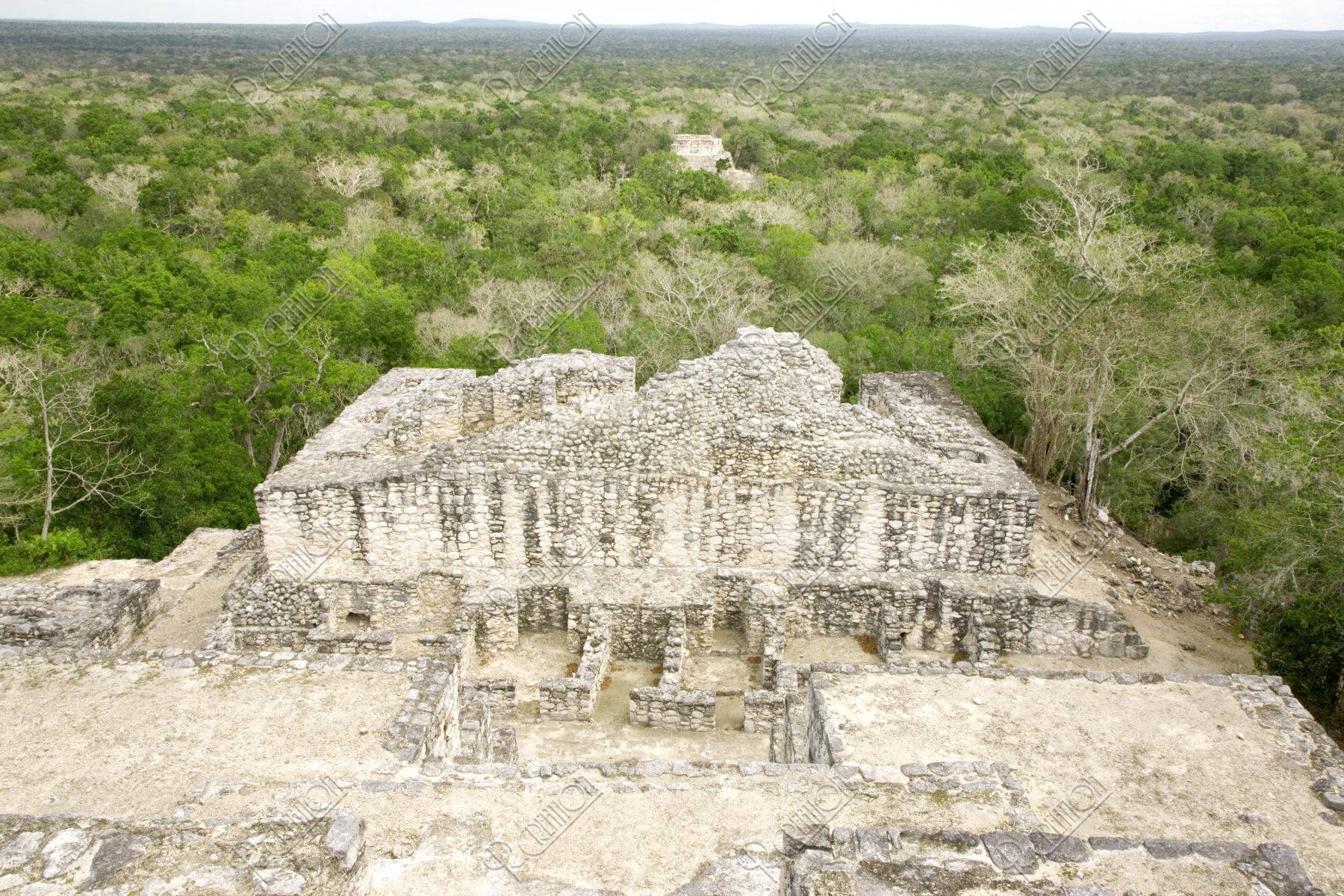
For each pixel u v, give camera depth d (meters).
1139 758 11.83
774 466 18.53
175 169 63.66
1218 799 11.16
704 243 49.22
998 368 30.97
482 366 33.84
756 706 15.66
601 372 21.38
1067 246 27.64
